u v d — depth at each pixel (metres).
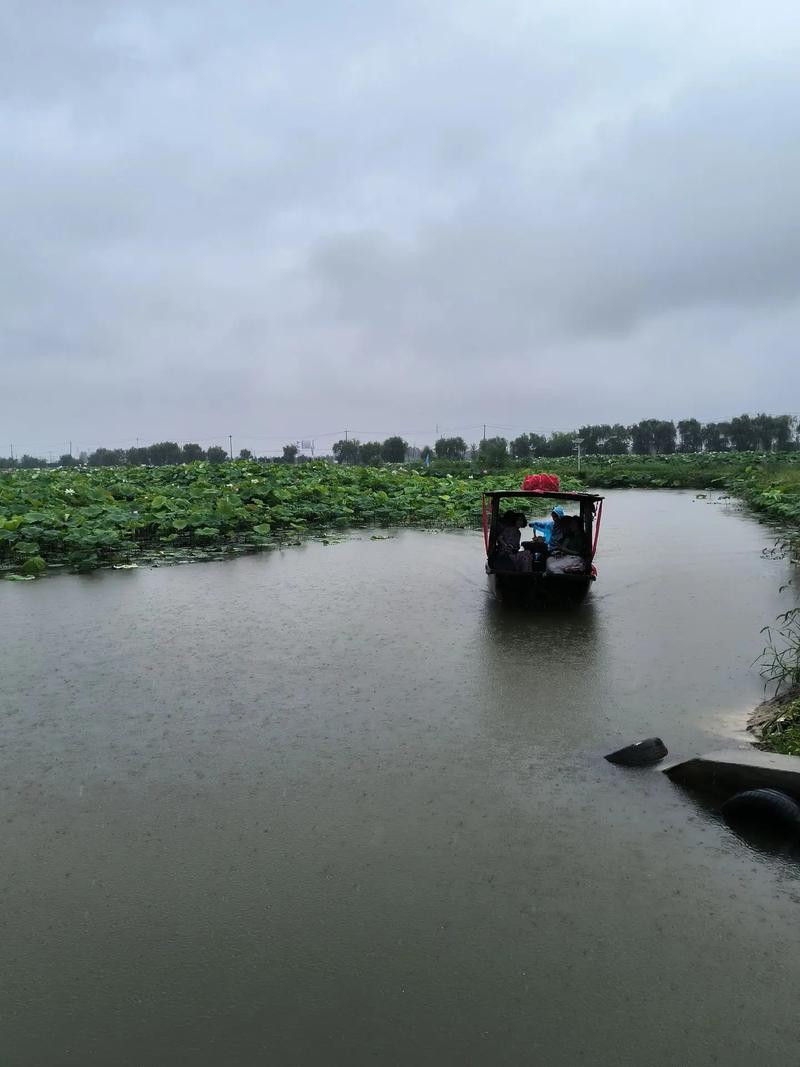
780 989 2.88
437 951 3.06
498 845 3.82
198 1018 2.74
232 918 3.27
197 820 4.07
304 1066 2.54
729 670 6.57
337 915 3.28
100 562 12.00
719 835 3.94
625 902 3.38
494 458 44.75
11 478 23.75
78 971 2.97
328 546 14.04
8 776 4.61
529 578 9.80
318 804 4.23
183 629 7.91
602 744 5.04
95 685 6.19
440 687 6.15
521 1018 2.73
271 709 5.66
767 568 11.59
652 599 9.45
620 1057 2.57
